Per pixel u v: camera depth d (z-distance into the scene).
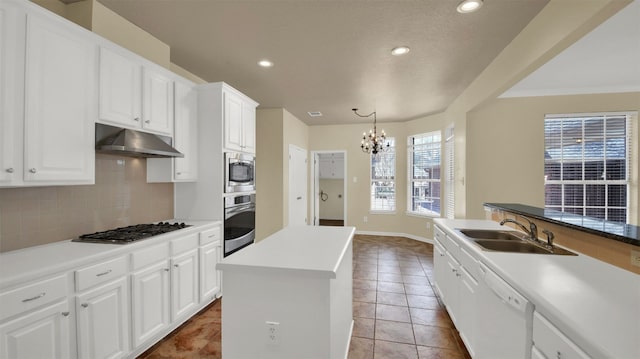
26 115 1.57
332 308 1.50
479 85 3.49
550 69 3.38
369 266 4.24
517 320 1.31
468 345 2.00
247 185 3.48
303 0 2.04
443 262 2.75
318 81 3.70
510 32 2.47
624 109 3.96
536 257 1.67
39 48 1.62
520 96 4.07
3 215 1.73
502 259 1.62
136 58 2.26
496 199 4.07
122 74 2.15
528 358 1.22
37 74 1.62
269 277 1.49
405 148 6.29
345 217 6.66
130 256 1.96
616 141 4.02
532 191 4.05
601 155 4.06
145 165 2.72
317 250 1.76
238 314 1.53
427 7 2.12
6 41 1.49
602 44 2.79
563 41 1.94
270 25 2.38
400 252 5.00
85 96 1.88
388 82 3.75
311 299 1.45
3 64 1.48
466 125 4.09
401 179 6.32
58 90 1.72
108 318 1.80
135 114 2.27
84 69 1.88
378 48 2.78
